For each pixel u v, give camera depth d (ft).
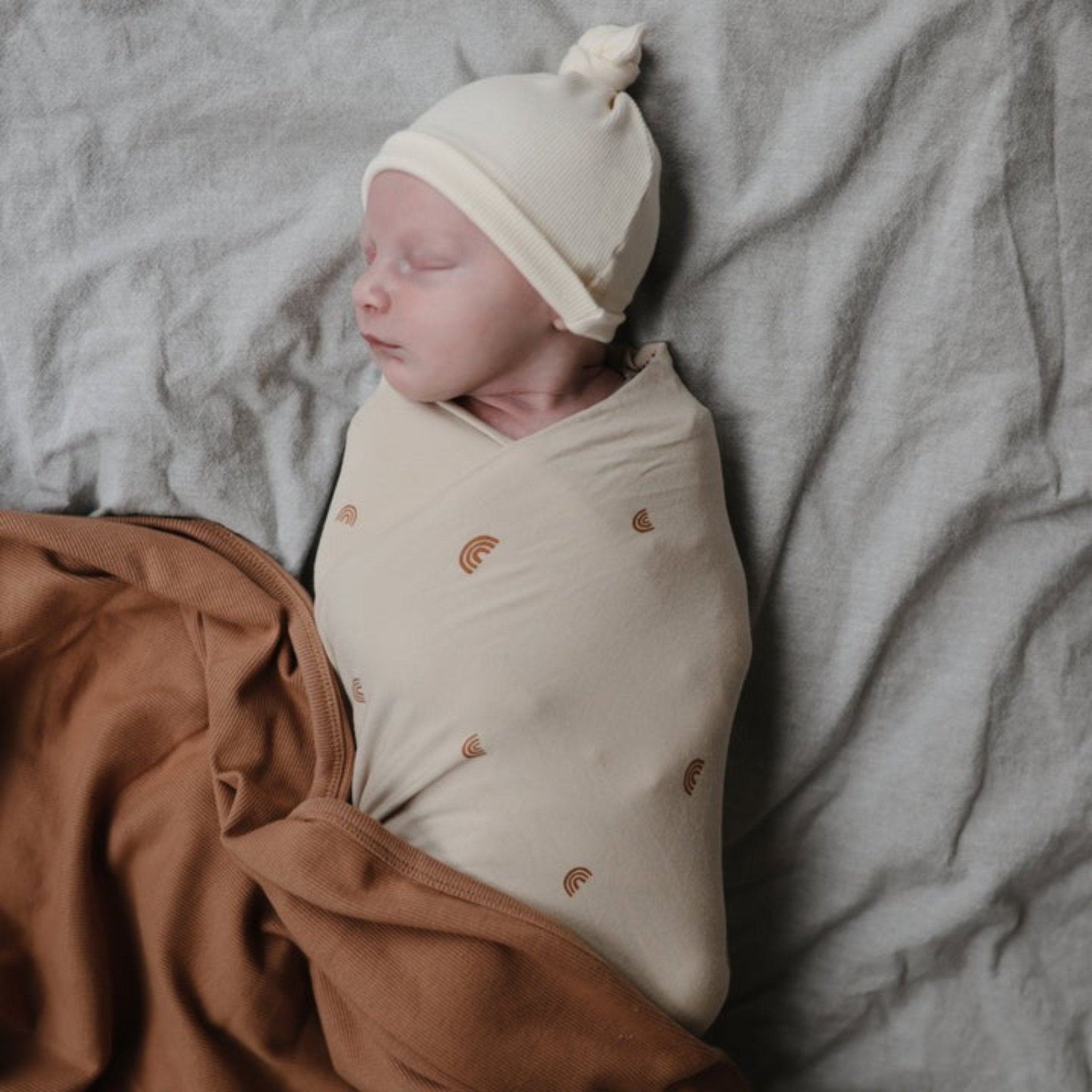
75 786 3.17
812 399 3.21
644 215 2.89
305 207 3.22
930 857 3.55
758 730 3.51
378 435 3.15
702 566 3.05
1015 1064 3.65
